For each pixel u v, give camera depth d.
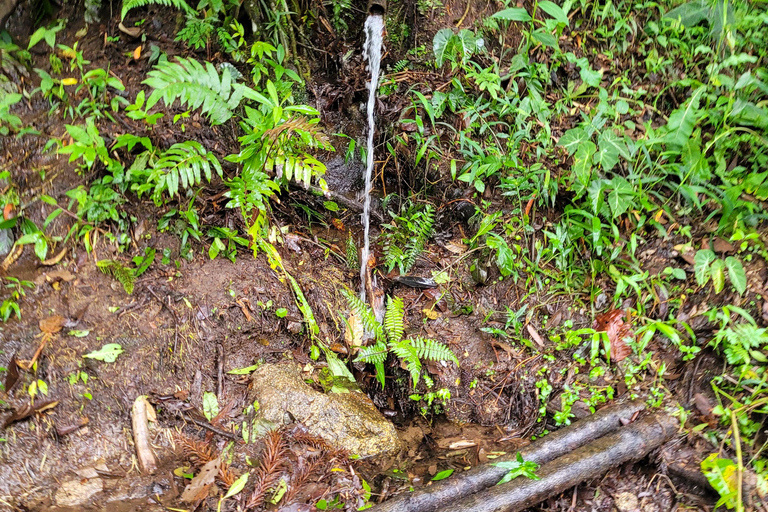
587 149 3.29
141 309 3.06
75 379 2.78
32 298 2.86
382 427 3.05
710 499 2.58
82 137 2.78
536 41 3.77
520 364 3.34
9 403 2.61
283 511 2.56
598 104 3.60
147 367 2.94
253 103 3.58
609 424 2.85
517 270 3.57
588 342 3.24
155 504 2.54
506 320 3.50
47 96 3.12
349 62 4.18
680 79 3.66
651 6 3.80
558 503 2.69
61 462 2.61
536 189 3.56
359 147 4.20
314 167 3.08
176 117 3.03
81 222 3.03
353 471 2.80
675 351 3.06
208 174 3.01
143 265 3.11
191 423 2.89
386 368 3.52
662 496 2.65
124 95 3.32
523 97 3.76
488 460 2.83
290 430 2.93
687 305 3.15
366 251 3.85
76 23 3.34
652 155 3.50
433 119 3.76
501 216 3.67
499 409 3.31
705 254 3.07
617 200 3.23
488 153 3.68
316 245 3.80
